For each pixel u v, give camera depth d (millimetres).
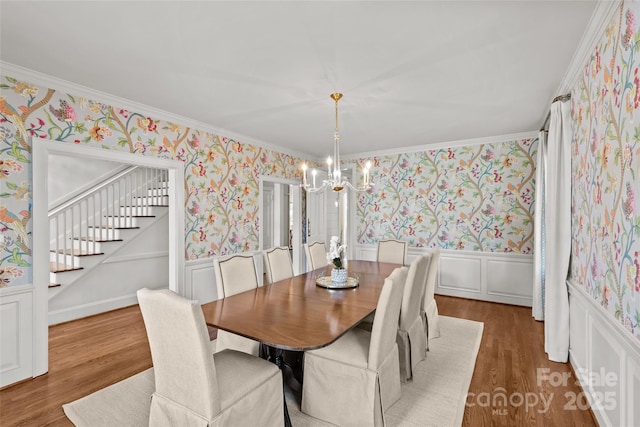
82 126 2732
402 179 5117
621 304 1551
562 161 2598
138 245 4562
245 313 2041
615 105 1595
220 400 1448
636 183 1369
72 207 3938
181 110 3277
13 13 1701
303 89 2711
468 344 3029
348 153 5488
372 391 1785
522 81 2547
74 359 2746
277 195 6391
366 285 2781
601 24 1713
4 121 2307
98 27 1839
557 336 2654
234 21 1781
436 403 2098
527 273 4234
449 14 1715
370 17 1743
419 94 2816
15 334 2336
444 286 4812
